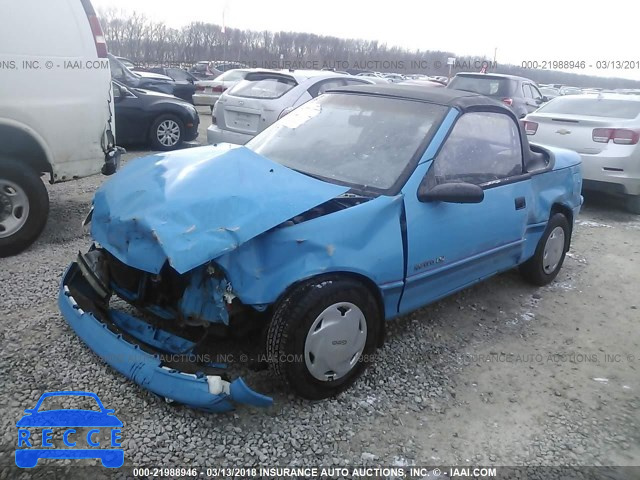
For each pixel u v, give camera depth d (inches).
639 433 118.1
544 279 192.2
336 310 113.8
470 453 108.2
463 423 117.0
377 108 151.9
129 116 370.6
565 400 128.3
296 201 112.3
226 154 124.6
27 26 175.9
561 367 142.6
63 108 187.0
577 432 117.1
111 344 113.4
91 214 136.5
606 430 118.4
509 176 162.2
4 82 172.4
